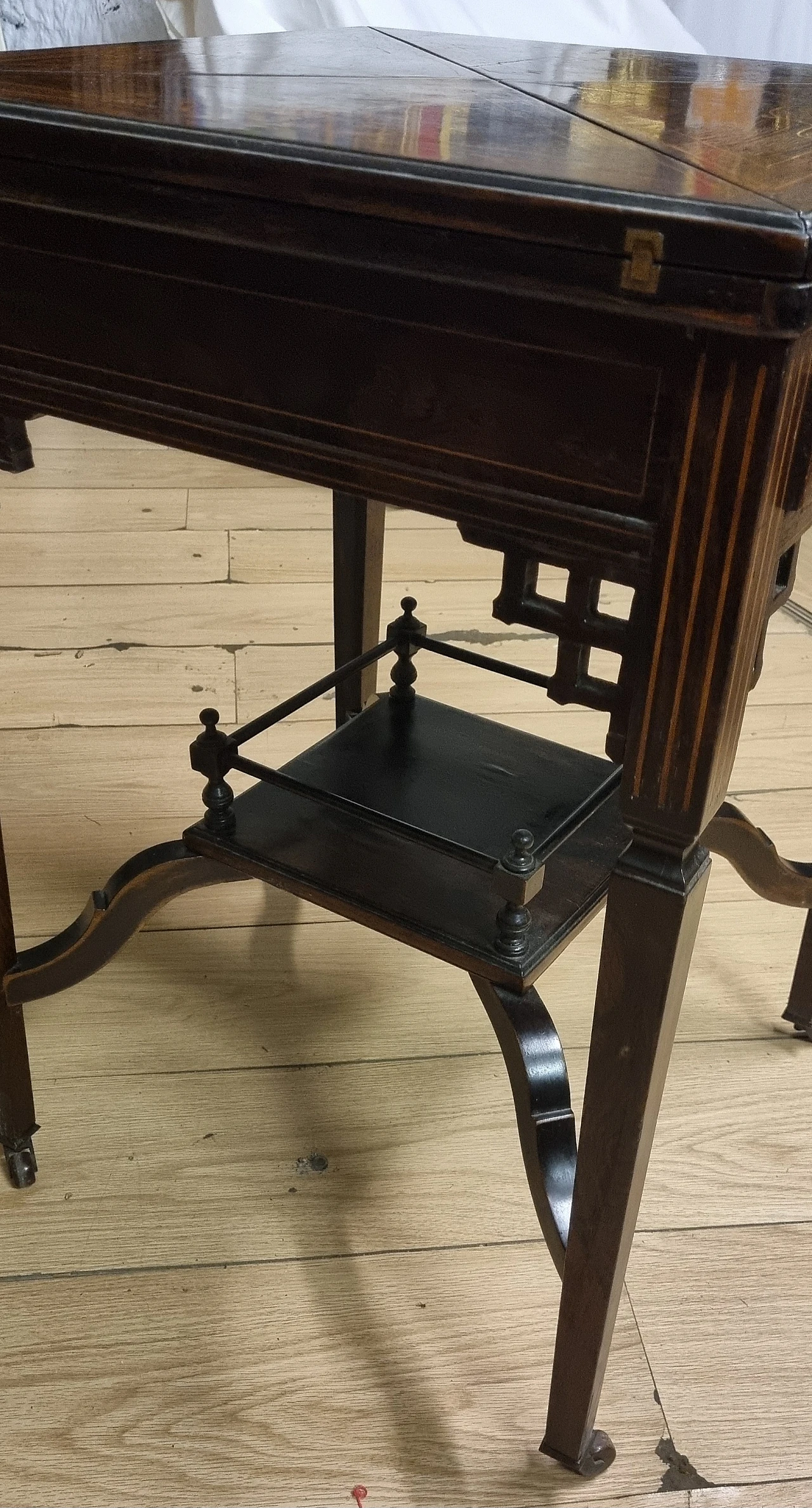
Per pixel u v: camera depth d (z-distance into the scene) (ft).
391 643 3.03
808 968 3.22
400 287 1.55
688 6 6.00
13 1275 2.67
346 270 1.58
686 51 5.70
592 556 1.61
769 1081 3.23
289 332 1.68
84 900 3.67
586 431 1.52
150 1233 2.78
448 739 2.96
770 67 2.64
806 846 3.99
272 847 2.55
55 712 4.53
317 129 1.61
